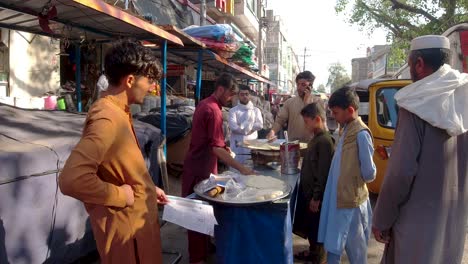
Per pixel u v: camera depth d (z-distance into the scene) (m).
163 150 4.87
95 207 1.88
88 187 1.63
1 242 2.41
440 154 1.91
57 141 2.96
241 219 2.60
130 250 1.86
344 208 2.80
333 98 2.87
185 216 2.21
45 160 2.72
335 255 2.88
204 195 2.58
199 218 2.21
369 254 4.02
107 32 4.92
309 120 3.30
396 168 1.92
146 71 1.91
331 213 2.87
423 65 1.98
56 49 7.05
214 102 3.21
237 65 9.76
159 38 5.04
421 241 1.95
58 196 2.85
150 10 9.77
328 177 2.97
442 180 1.93
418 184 1.94
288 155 3.48
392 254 2.10
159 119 6.46
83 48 6.97
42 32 5.03
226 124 7.62
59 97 6.96
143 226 1.89
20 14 4.21
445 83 1.88
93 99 7.02
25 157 2.56
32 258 2.63
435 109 1.87
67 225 2.96
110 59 1.85
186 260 3.70
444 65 1.96
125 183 1.86
